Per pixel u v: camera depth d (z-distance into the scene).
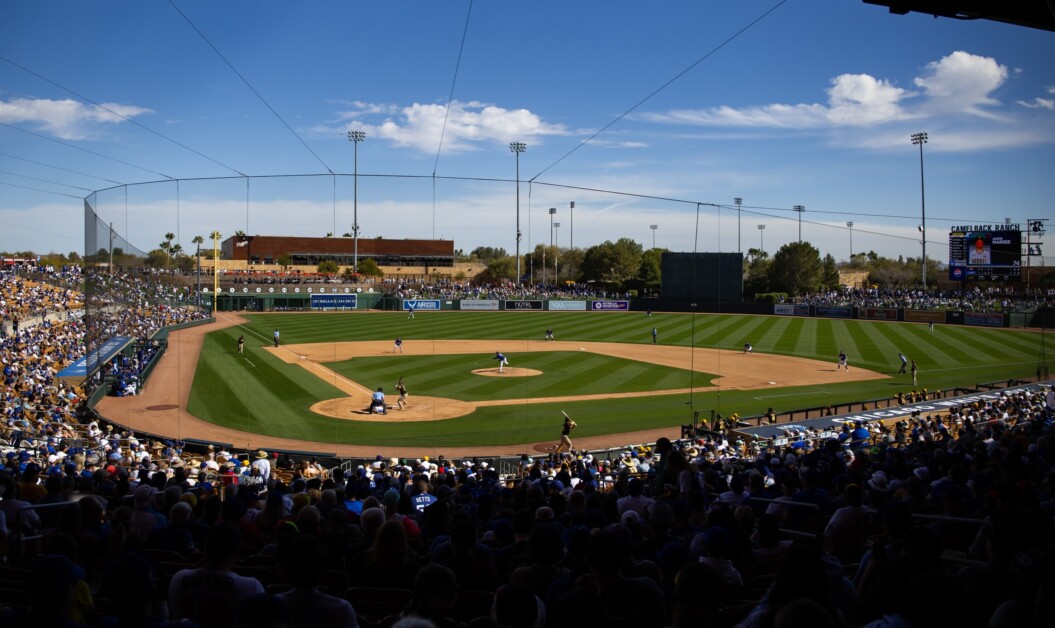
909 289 102.94
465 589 6.32
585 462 20.38
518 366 48.69
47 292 59.34
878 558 5.84
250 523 8.92
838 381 45.00
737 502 10.47
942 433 22.61
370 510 8.07
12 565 8.29
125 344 34.47
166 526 8.12
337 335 64.38
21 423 24.05
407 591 6.14
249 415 32.44
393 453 27.02
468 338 64.94
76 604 5.01
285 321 73.75
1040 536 6.93
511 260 111.06
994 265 79.81
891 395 40.12
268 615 4.23
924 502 10.00
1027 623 4.28
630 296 103.38
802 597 4.05
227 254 77.12
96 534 8.41
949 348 59.97
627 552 6.06
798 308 90.62
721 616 5.59
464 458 24.88
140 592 4.45
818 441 23.84
